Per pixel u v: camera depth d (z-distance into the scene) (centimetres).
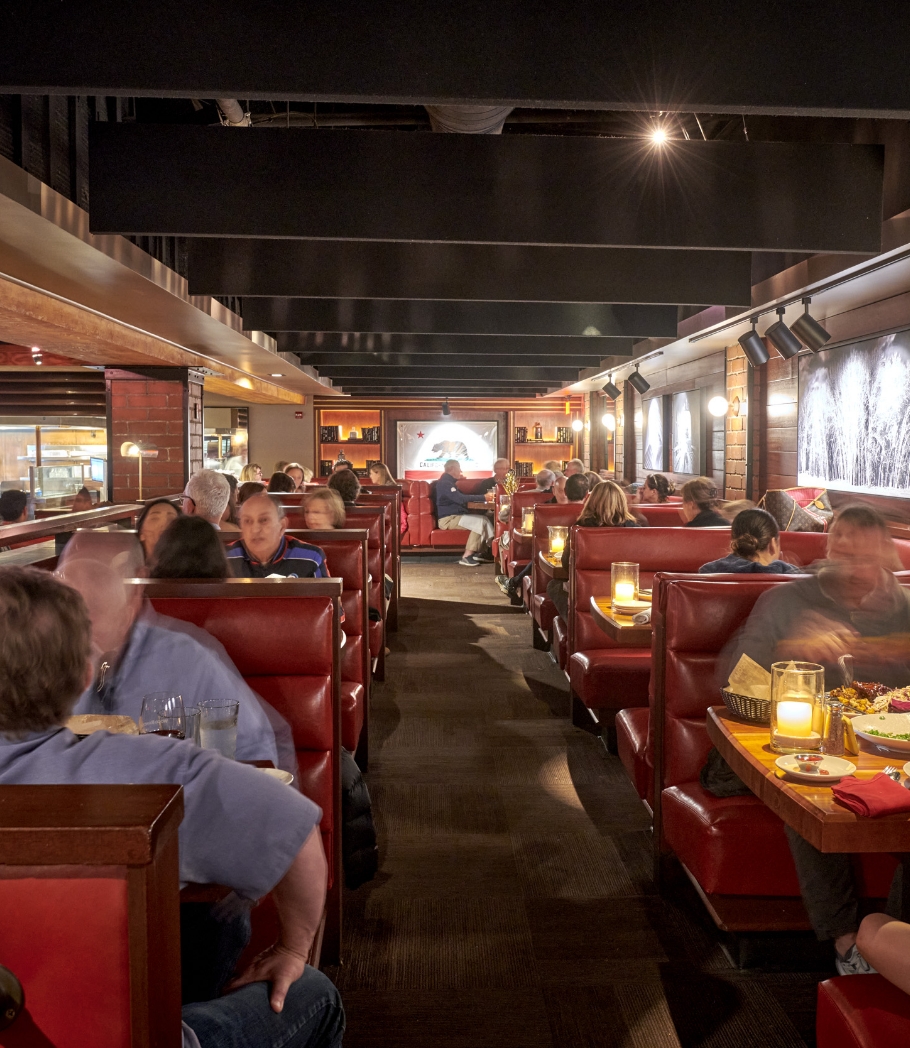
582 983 240
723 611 275
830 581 261
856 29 242
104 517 443
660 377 1091
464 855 317
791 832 220
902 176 392
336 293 504
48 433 1172
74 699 122
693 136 534
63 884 87
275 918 203
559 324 657
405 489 1202
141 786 98
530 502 833
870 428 611
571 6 240
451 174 356
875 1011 151
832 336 673
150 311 585
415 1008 229
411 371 1135
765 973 244
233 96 238
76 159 385
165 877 93
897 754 201
